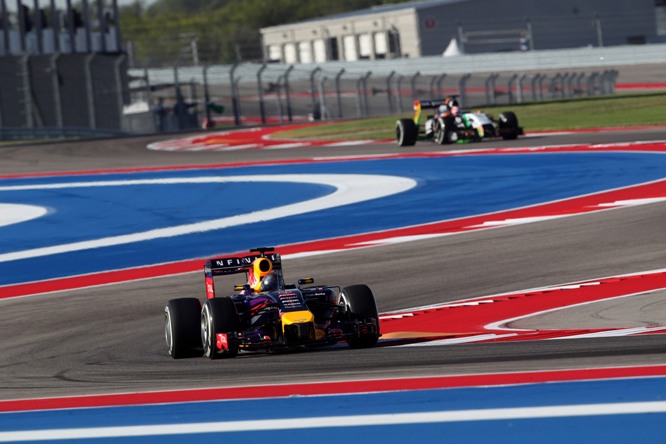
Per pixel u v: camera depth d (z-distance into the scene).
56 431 27.00
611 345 34.59
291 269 64.62
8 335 50.72
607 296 48.53
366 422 25.33
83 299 59.91
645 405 24.95
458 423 24.59
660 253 59.47
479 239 69.88
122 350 43.84
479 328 42.75
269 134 196.50
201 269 67.88
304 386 30.61
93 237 86.56
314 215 89.00
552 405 25.62
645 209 76.00
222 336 37.84
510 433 23.44
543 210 80.56
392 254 67.00
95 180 131.50
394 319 47.34
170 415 27.81
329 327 38.66
